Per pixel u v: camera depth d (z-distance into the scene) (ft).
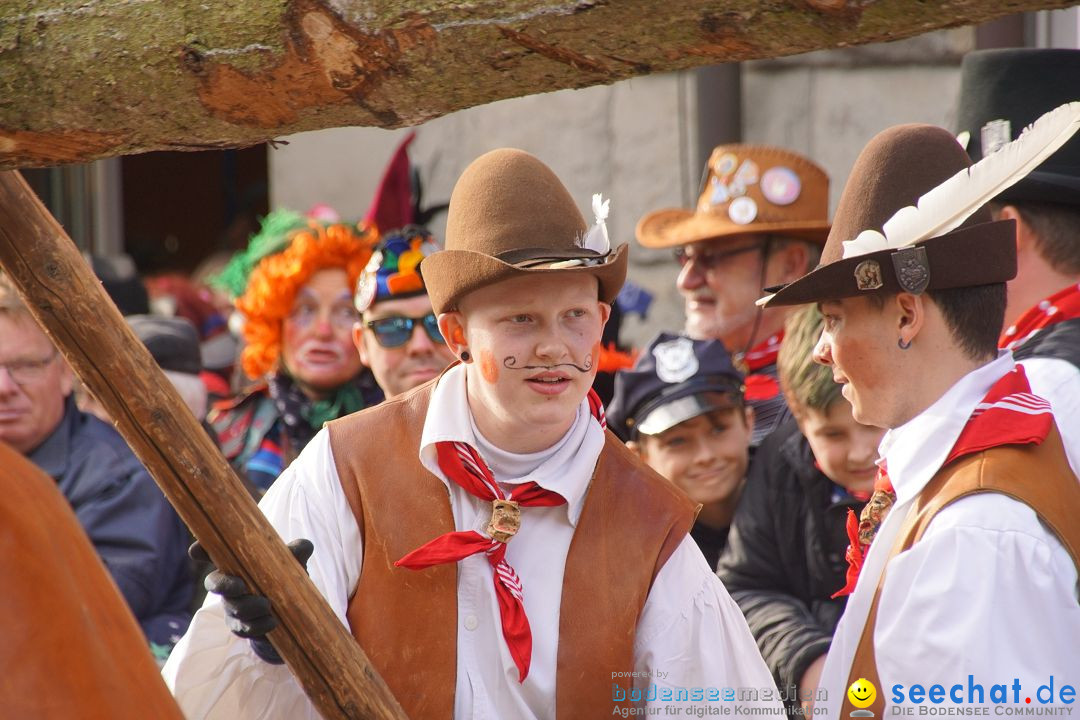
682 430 30.73
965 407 20.49
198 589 34.17
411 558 21.99
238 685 22.53
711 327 38.99
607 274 21.71
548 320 21.50
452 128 62.59
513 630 22.12
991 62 27.96
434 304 22.66
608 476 23.38
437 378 24.06
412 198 53.36
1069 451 22.50
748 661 23.08
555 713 22.24
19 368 32.17
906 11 11.28
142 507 32.27
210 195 83.20
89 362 17.44
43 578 11.44
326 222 39.58
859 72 53.01
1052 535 19.17
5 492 11.67
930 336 20.56
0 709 10.96
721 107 56.03
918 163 21.56
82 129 14.17
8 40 13.85
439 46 12.87
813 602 28.40
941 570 19.15
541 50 12.65
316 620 19.16
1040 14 49.01
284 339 38.73
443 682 22.13
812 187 39.27
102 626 11.96
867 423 21.50
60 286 16.92
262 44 13.28
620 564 22.79
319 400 38.93
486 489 22.56
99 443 33.19
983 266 20.47
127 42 13.60
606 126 58.23
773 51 12.06
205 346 55.36
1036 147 19.93
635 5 12.14
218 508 18.39
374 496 22.97
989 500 19.31
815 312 28.35
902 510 20.75
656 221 42.55
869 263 20.34
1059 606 18.80
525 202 22.24
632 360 38.96
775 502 28.99
